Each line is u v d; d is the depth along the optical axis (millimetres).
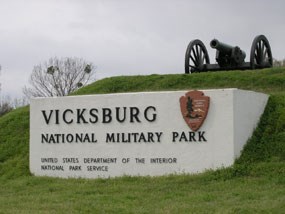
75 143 14719
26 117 18359
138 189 12359
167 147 13688
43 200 11758
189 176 12906
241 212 9586
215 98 13289
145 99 14000
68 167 14750
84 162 14570
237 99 13352
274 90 19344
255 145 13742
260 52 23266
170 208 10328
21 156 16234
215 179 12500
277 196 10578
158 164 13742
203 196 11094
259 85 19953
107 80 21703
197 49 23250
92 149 14500
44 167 15062
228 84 20172
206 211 9906
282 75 20484
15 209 10867
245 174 12500
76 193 12414
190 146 13461
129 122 14125
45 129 15117
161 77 21328
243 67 23141
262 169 12547
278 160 13008
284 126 14312
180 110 13617
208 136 13297
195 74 21172
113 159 14242
